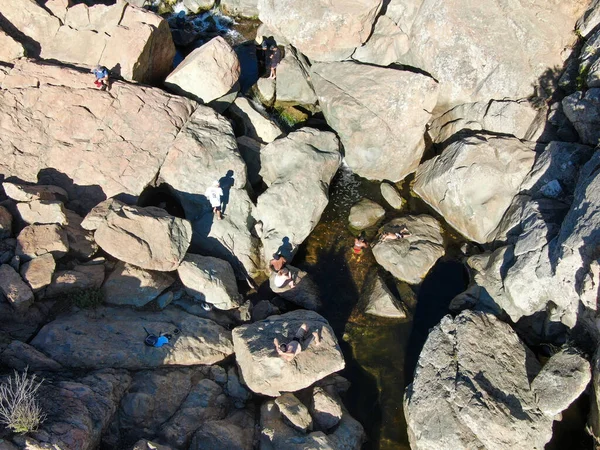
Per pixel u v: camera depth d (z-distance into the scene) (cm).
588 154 1880
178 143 2038
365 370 1723
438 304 1895
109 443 1383
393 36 2339
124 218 1759
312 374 1576
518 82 2148
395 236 2019
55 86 2077
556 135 2042
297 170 2067
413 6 2294
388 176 2272
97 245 1788
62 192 1909
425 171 2245
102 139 2011
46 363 1457
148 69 2319
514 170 2003
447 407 1499
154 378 1543
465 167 2056
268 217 1998
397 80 2225
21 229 1748
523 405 1498
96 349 1530
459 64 2205
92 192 1948
